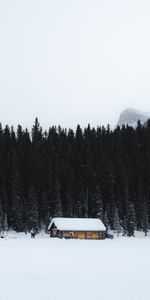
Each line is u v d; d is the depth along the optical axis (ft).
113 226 306.55
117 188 370.94
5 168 358.43
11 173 354.74
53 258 124.67
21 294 64.49
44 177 360.69
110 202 350.84
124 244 196.13
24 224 280.72
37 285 73.67
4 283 74.69
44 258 123.85
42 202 312.50
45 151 424.05
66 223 254.06
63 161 398.01
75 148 440.45
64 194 351.25
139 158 432.66
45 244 184.24
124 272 95.40
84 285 75.72
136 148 463.42
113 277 87.15
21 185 337.52
